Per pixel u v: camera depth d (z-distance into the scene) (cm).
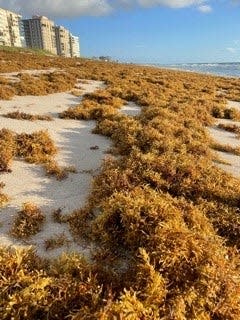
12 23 15712
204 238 510
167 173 794
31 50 8700
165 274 448
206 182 767
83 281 438
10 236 575
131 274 466
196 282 438
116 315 385
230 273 462
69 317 395
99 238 572
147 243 507
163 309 404
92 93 2019
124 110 1777
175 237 493
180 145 1055
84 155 1022
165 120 1325
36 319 396
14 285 421
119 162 871
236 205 704
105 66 4588
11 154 913
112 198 625
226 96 2623
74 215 634
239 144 1332
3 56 4144
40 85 2141
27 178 816
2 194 703
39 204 694
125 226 549
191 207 631
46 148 988
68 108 1587
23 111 1528
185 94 2386
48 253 537
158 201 591
